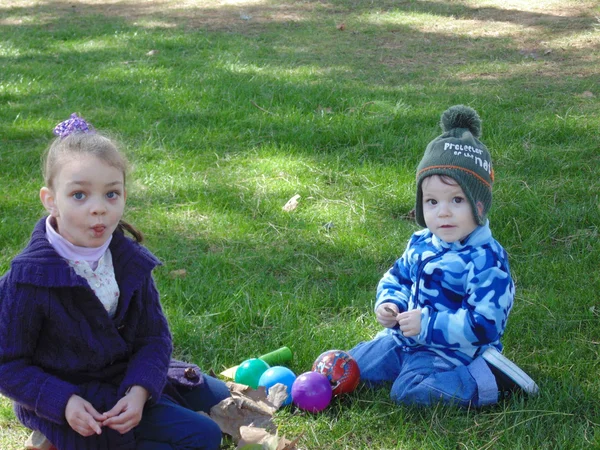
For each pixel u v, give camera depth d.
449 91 7.84
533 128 6.55
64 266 2.72
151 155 6.21
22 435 3.14
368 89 7.88
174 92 7.81
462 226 3.30
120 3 13.27
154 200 5.45
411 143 6.30
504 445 3.01
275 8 12.52
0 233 4.86
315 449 3.05
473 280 3.26
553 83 8.09
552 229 4.93
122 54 9.59
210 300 4.16
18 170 5.90
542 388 3.35
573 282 4.29
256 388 3.36
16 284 2.70
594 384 3.39
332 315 4.11
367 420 3.19
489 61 9.12
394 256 4.70
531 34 10.39
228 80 8.20
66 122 2.91
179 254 4.71
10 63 9.19
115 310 2.88
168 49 9.87
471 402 3.26
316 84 8.12
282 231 5.04
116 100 7.63
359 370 3.44
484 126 6.62
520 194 5.35
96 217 2.74
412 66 8.98
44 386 2.69
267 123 6.84
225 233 5.00
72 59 9.37
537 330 3.85
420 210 3.48
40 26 11.50
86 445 2.76
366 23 11.30
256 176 5.84
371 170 5.83
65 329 2.75
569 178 5.63
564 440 3.00
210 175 5.87
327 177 5.82
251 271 4.53
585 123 6.72
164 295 4.20
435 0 12.70
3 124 6.96
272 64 9.06
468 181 3.26
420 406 3.29
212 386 3.19
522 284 4.33
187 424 2.87
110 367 2.88
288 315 3.99
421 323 3.27
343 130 6.57
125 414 2.70
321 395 3.24
